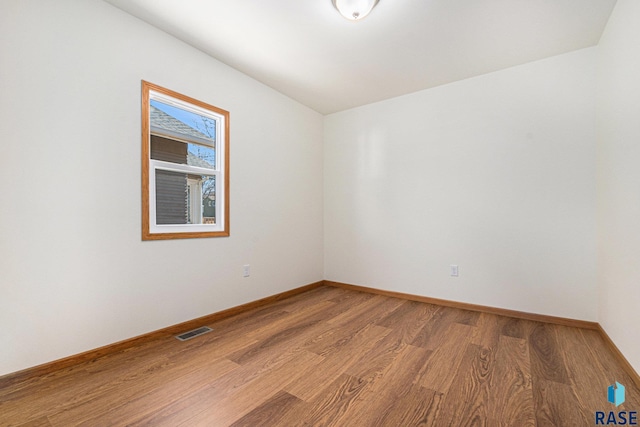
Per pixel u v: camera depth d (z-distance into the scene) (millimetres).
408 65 2617
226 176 2641
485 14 1918
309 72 2770
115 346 1892
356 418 1273
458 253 2916
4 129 1487
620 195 1781
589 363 1750
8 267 1503
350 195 3729
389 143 3389
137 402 1382
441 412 1312
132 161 1991
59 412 1306
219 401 1393
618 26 1790
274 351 1928
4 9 1488
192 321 2342
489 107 2748
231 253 2695
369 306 2955
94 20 1808
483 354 1878
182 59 2283
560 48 2334
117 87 1914
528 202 2564
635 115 1572
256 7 1880
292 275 3430
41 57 1604
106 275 1865
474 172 2830
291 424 1236
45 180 1619
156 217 2199
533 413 1300
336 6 1822
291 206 3422
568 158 2396
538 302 2518
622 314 1745
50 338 1639
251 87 2893
